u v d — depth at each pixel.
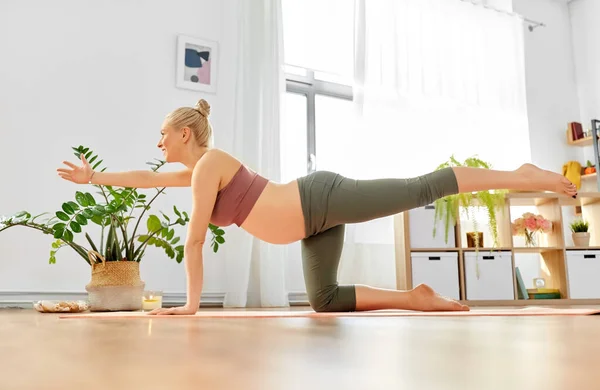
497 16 4.38
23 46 2.93
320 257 1.79
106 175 1.82
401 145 3.83
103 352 0.54
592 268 3.47
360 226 3.51
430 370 0.40
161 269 3.09
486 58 4.27
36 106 2.91
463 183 1.67
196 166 1.61
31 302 2.72
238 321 1.17
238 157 3.27
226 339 0.70
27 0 2.97
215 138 3.38
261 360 0.47
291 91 3.87
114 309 2.34
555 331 0.83
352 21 3.91
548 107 4.64
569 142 4.56
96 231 2.95
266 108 3.36
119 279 2.38
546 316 1.39
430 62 4.09
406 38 3.99
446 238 3.28
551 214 3.60
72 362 0.46
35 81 2.93
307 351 0.54
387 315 1.45
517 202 3.66
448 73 4.13
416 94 3.98
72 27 3.06
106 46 3.14
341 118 4.05
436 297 1.74
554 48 4.78
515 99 4.29
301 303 3.39
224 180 1.62
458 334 0.77
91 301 2.35
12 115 2.85
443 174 1.68
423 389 0.32
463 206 3.35
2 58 2.87
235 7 3.57
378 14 3.92
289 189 1.67
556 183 1.66
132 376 0.37
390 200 1.64
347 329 0.89
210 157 1.61
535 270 4.22
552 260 3.56
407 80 3.92
